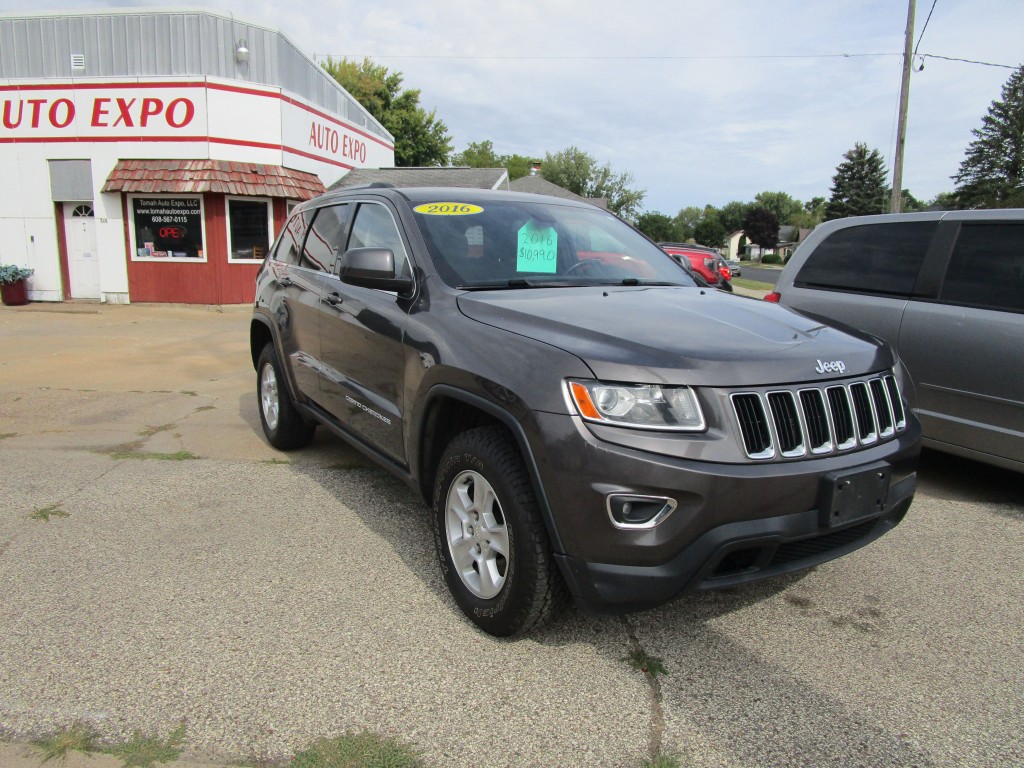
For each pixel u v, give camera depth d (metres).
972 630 2.98
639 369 2.39
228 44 15.70
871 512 2.63
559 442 2.39
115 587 3.20
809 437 2.54
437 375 2.93
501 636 2.80
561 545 2.45
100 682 2.52
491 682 2.56
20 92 15.95
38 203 16.31
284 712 2.38
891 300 4.89
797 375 2.55
